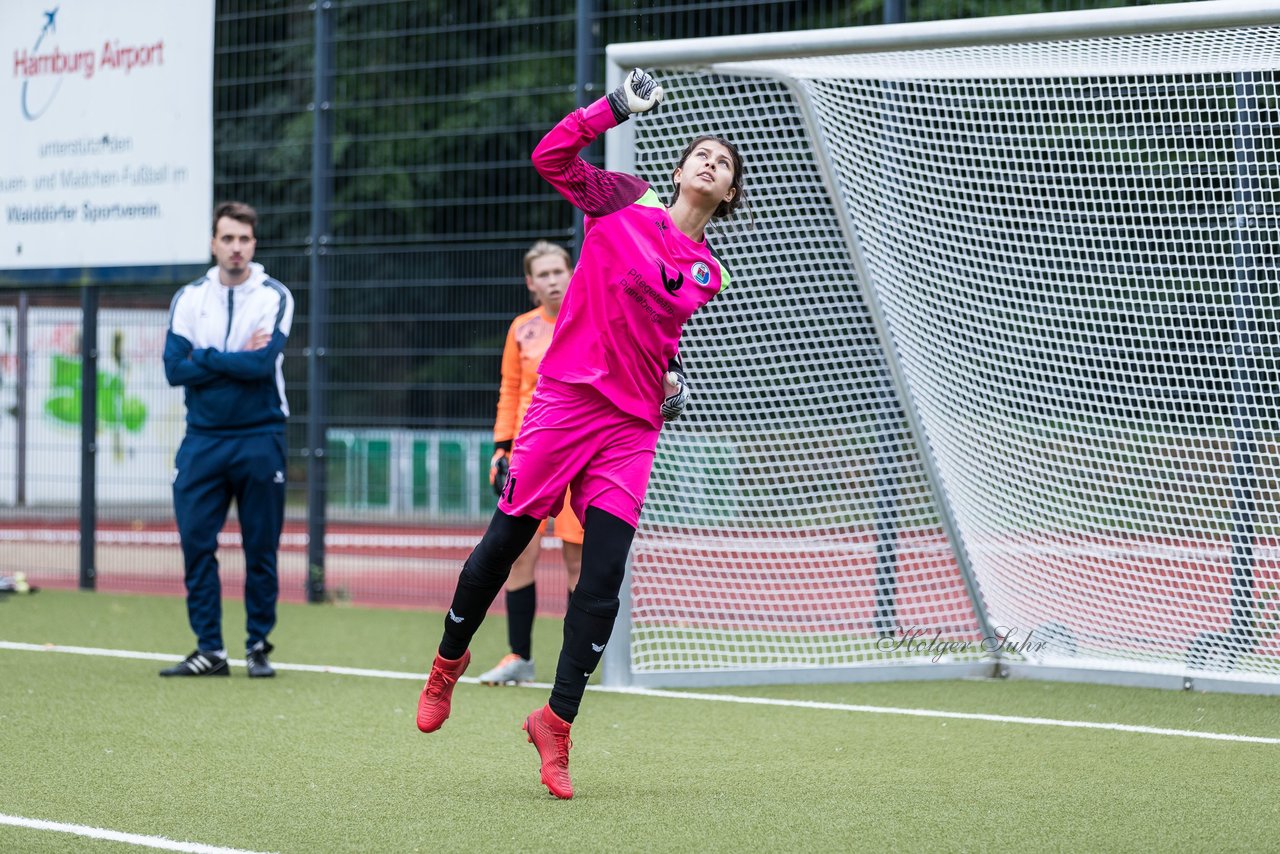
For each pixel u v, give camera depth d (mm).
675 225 11211
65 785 11578
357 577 27375
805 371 18875
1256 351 16844
